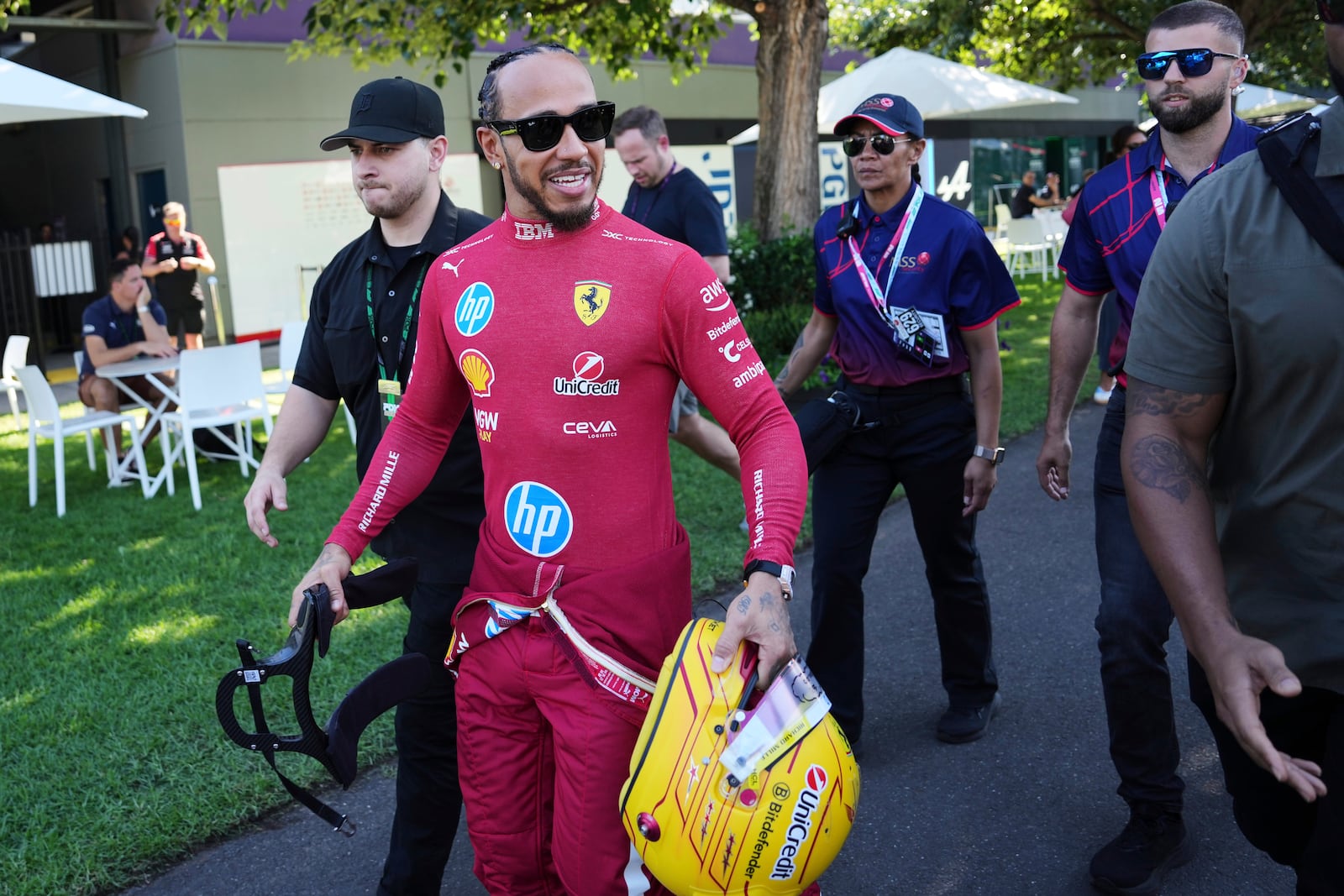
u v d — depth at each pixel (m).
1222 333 1.72
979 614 3.66
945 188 26.78
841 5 21.44
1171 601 1.71
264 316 15.09
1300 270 1.62
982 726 3.71
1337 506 1.69
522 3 11.50
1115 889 2.84
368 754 3.72
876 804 3.35
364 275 2.73
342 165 15.61
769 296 10.27
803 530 5.98
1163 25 2.86
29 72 7.52
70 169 18.05
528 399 2.01
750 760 1.80
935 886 2.95
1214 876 2.91
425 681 2.19
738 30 21.75
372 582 2.21
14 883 3.03
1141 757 2.85
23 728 3.91
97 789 3.49
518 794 2.17
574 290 1.99
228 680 1.98
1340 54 1.59
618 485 2.02
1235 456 1.80
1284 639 1.78
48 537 6.39
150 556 5.93
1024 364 10.56
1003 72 21.08
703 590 5.04
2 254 14.05
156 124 15.92
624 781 2.01
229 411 7.49
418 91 2.69
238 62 15.73
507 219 2.07
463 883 3.06
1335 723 1.75
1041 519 6.09
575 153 1.94
